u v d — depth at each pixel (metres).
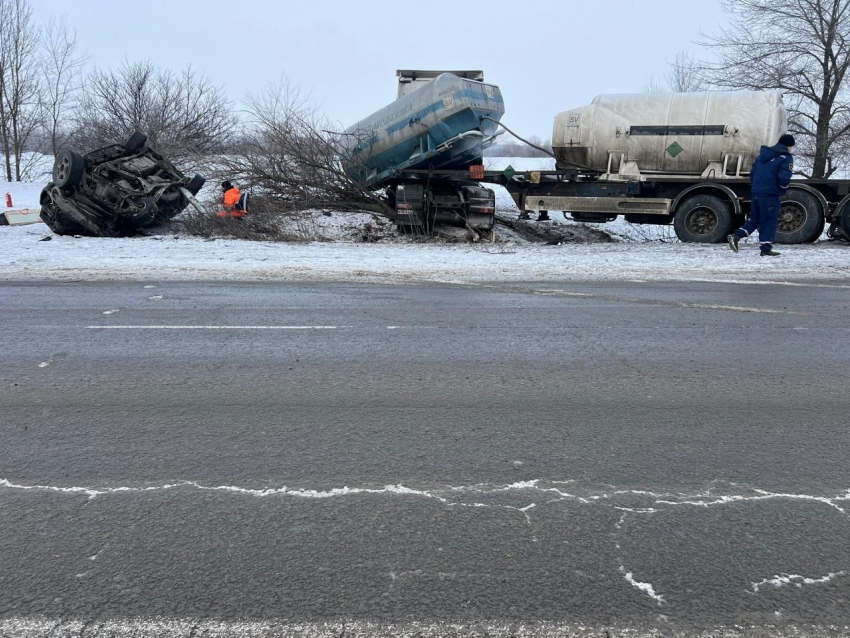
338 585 2.79
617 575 2.87
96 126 32.75
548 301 8.98
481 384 5.42
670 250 14.08
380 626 2.55
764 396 5.15
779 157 12.42
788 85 22.59
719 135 14.77
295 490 3.62
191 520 3.30
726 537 3.17
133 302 8.87
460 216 16.62
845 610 2.65
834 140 22.41
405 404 4.96
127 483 3.70
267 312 8.24
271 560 2.97
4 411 4.81
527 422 4.60
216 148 27.50
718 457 4.05
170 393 5.20
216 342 6.76
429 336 7.01
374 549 3.06
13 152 42.44
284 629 2.53
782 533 3.21
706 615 2.62
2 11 39.47
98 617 2.59
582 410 4.84
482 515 3.36
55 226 16.58
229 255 13.30
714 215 15.04
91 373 5.71
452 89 14.77
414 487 3.66
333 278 10.90
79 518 3.32
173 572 2.88
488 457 4.04
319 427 4.51
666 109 15.13
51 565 2.93
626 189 15.48
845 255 12.87
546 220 19.86
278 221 17.23
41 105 41.06
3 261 12.38
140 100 33.19
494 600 2.70
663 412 4.80
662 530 3.23
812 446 4.22
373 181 17.44
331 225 17.41
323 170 18.81
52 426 4.53
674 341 6.80
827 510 3.43
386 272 11.41
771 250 13.02
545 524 3.28
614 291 9.74
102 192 15.98
